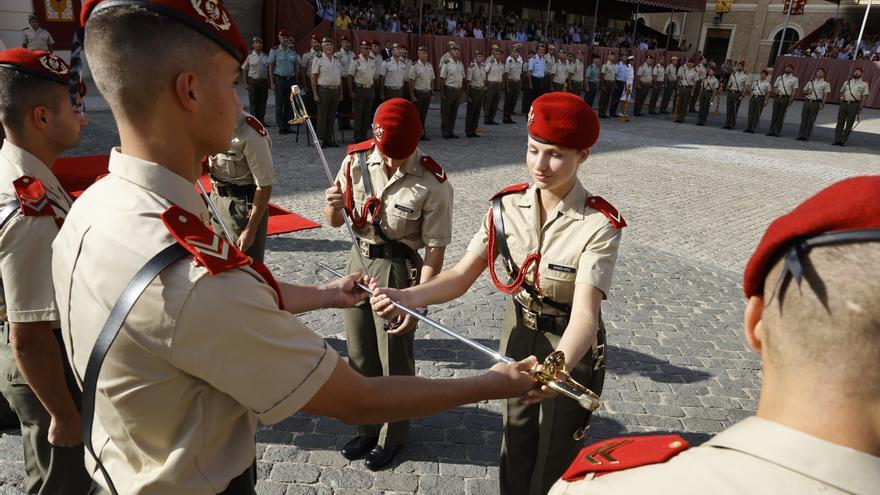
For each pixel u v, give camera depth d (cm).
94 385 109
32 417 201
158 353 103
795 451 68
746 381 412
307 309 187
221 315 102
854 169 1248
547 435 221
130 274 104
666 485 73
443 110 1286
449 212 279
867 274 63
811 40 2938
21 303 174
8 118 183
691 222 789
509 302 238
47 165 192
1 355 198
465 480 303
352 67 1138
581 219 210
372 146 286
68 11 1506
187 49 104
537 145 200
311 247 592
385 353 288
